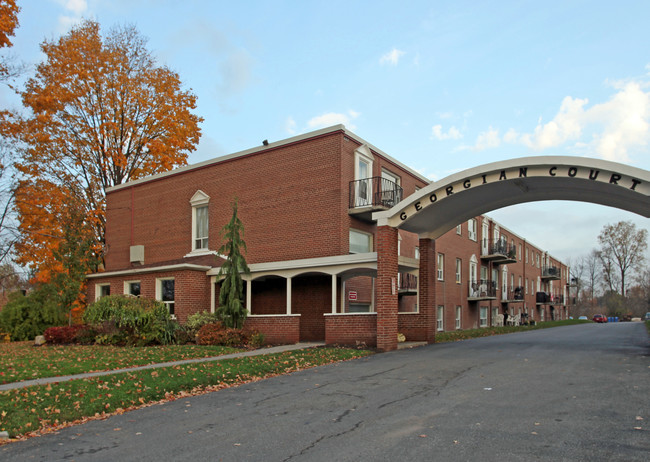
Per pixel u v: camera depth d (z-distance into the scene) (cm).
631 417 707
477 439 621
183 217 2669
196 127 3425
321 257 2031
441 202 1717
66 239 2516
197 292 2147
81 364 1304
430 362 1325
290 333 1916
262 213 2312
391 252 1752
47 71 3002
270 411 809
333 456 573
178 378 1071
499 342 1955
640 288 8606
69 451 625
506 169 1540
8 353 1620
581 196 1672
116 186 3062
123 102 3231
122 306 1872
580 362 1251
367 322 1761
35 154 2881
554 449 577
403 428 680
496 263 4300
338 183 2094
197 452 605
